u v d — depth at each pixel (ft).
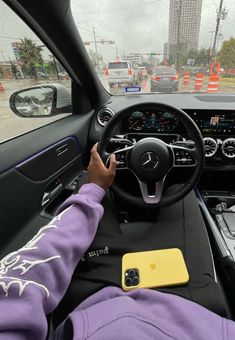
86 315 1.79
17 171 3.66
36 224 4.02
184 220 3.12
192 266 2.50
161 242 2.77
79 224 2.18
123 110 3.46
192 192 3.78
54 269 1.75
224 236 4.06
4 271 1.61
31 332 1.35
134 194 3.82
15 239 3.59
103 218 2.91
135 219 3.68
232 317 2.77
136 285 2.25
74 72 5.66
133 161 3.36
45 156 4.38
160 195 3.40
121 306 1.79
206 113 5.71
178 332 1.63
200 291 2.26
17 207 3.66
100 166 2.88
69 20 4.39
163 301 1.93
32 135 4.63
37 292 1.52
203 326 1.71
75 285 2.30
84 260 2.46
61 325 2.01
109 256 2.56
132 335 1.52
